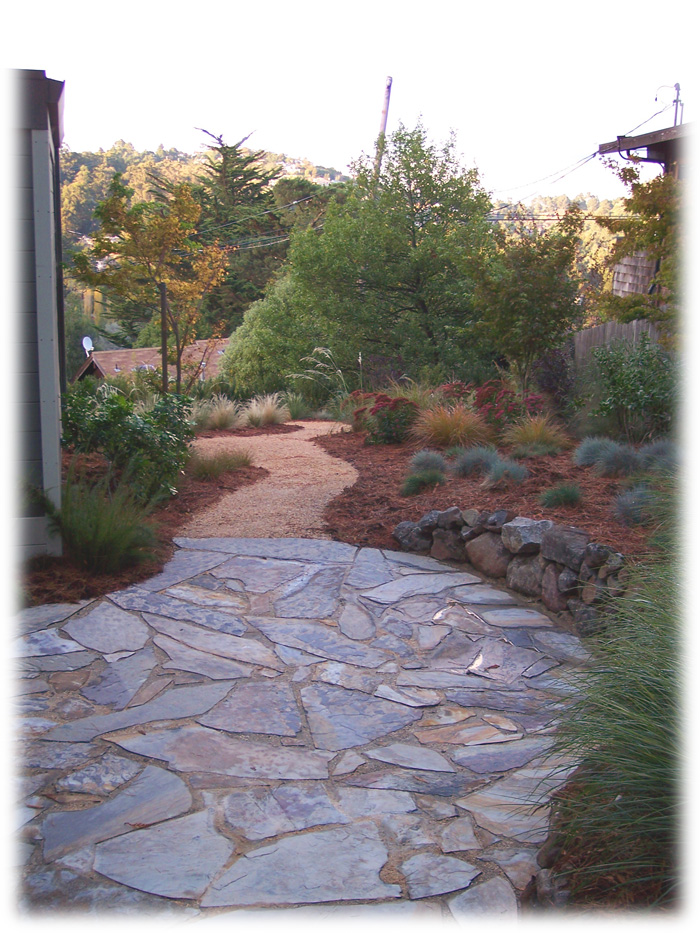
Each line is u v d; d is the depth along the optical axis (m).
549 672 4.29
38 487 5.48
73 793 3.01
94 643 4.42
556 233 10.54
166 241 10.47
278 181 36.56
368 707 3.85
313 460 9.19
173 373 16.77
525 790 3.12
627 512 5.45
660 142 9.90
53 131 6.87
